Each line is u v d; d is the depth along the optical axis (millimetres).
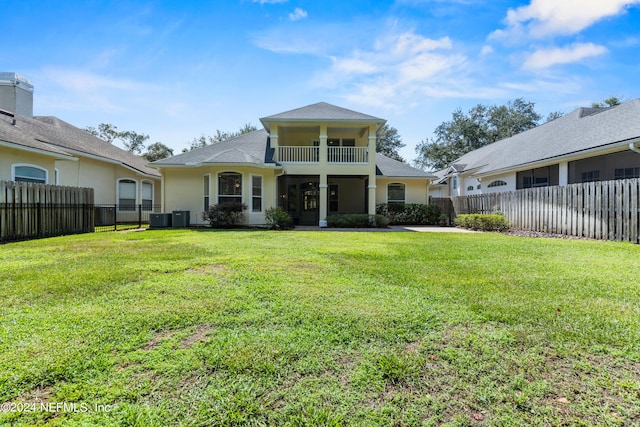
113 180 17156
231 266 5160
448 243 8305
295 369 2121
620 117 12219
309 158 15906
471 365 2184
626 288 3914
